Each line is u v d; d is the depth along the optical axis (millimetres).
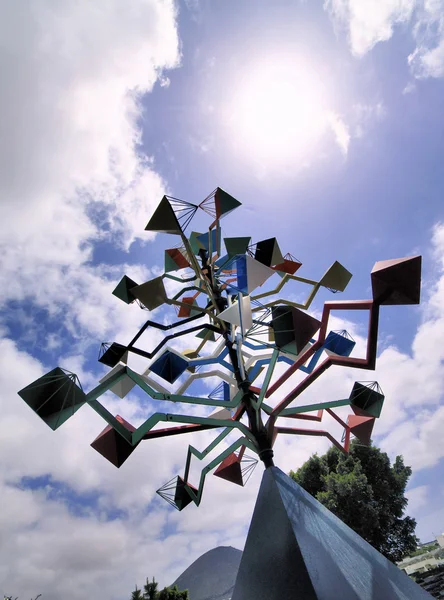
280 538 4277
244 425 6199
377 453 27375
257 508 4977
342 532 4777
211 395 9898
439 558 37531
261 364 8172
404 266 5250
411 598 4211
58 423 5410
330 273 8594
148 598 28469
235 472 8648
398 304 5520
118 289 9438
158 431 6672
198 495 6898
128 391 8922
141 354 7844
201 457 7332
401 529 25766
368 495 23016
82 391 5543
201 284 8938
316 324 5992
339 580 3779
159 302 7852
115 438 6484
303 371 8031
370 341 5699
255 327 7105
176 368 7758
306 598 3506
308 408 6684
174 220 7410
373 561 4594
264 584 4027
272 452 5867
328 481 24203
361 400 7031
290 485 5129
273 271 7000
